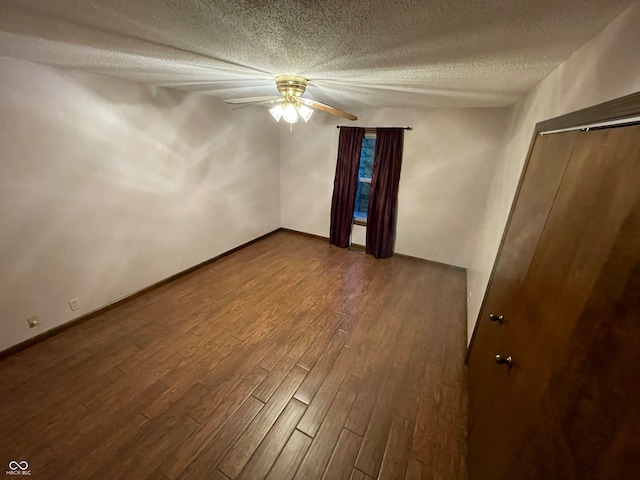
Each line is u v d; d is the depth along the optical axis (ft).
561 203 3.47
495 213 8.19
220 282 11.34
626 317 2.05
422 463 5.16
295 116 6.86
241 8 2.94
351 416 5.99
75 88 7.16
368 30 3.41
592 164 2.93
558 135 4.10
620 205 2.33
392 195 13.00
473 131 11.07
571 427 2.38
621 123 2.54
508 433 3.56
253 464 5.06
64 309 8.07
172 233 10.82
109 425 5.61
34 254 7.20
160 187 9.96
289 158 15.55
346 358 7.61
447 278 12.21
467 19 3.03
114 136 8.26
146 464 4.99
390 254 14.07
